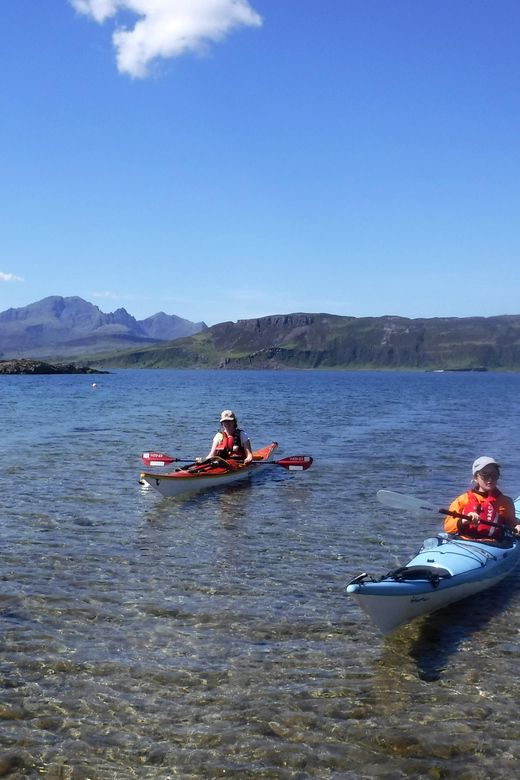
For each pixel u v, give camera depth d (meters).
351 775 3.67
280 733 4.05
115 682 4.63
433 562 6.17
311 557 7.18
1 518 8.20
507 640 5.41
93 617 5.76
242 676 4.73
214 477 9.99
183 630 5.52
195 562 7.02
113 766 3.74
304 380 97.56
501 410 26.39
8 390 42.19
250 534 7.85
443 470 11.31
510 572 6.76
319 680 4.69
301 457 10.63
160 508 8.83
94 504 8.93
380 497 7.21
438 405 29.94
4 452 12.50
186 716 4.23
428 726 4.12
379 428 17.55
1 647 5.13
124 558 7.09
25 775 3.64
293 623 5.70
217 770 3.71
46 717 4.19
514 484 10.42
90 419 19.17
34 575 6.64
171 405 27.17
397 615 5.44
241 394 40.06
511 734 4.03
